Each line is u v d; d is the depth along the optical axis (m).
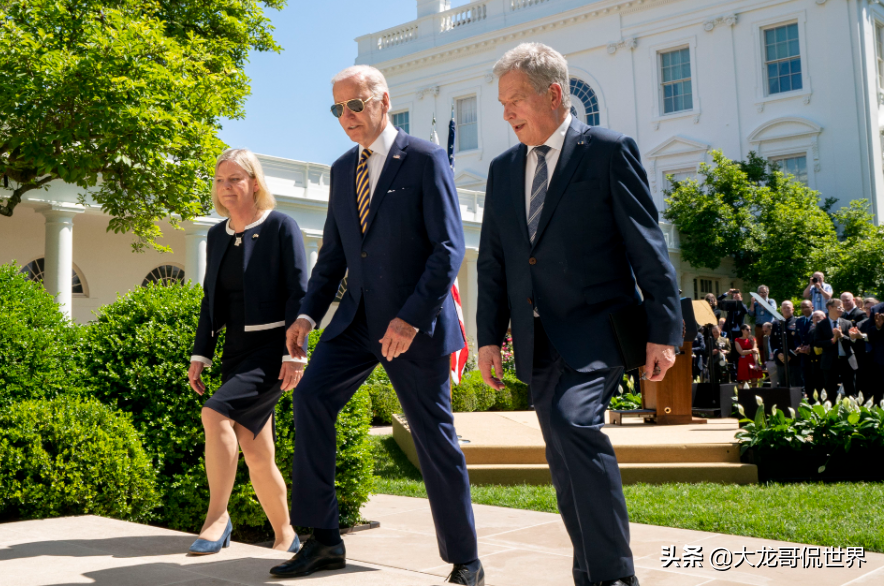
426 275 2.63
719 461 6.73
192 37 12.78
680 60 30.94
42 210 13.99
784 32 28.80
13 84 8.78
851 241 24.84
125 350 4.66
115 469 4.07
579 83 33.34
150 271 18.12
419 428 2.75
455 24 36.59
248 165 3.55
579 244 2.49
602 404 2.44
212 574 2.65
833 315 11.16
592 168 2.49
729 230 25.73
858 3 27.41
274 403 3.54
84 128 8.95
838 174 27.38
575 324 2.49
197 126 10.08
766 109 28.88
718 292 30.44
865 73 27.27
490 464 7.01
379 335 2.78
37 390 4.42
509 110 2.57
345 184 2.92
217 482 3.22
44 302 5.00
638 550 4.05
